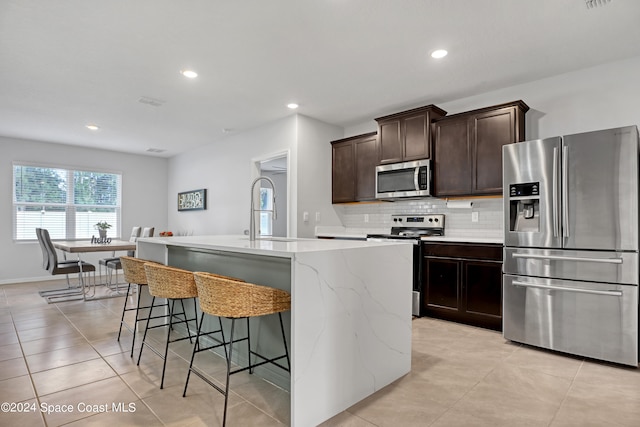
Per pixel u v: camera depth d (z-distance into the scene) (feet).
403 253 7.61
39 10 7.67
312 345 5.74
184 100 13.38
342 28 8.46
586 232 8.45
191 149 22.00
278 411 6.14
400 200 14.66
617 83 10.04
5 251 18.94
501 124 11.18
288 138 15.38
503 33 8.66
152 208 24.25
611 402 6.47
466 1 7.43
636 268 7.82
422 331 10.68
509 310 9.64
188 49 9.47
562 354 8.87
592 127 10.40
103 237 17.30
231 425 5.70
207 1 7.43
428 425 5.73
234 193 18.49
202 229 21.04
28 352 8.89
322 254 5.92
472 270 11.12
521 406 6.32
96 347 9.27
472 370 7.86
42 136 18.80
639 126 9.68
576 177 8.60
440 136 12.63
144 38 8.89
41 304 14.29
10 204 19.08
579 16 7.91
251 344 7.86
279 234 29.17
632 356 7.86
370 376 6.73
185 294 7.16
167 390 6.89
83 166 21.43
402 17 8.02
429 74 11.02
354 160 15.37
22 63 10.22
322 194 15.96
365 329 6.67
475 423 5.78
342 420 5.88
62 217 20.81
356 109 14.40
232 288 5.67
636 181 7.84
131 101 13.46
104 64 10.33
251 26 8.38
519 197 9.52
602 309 8.22
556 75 11.03
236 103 13.67
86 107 14.12
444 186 12.48
